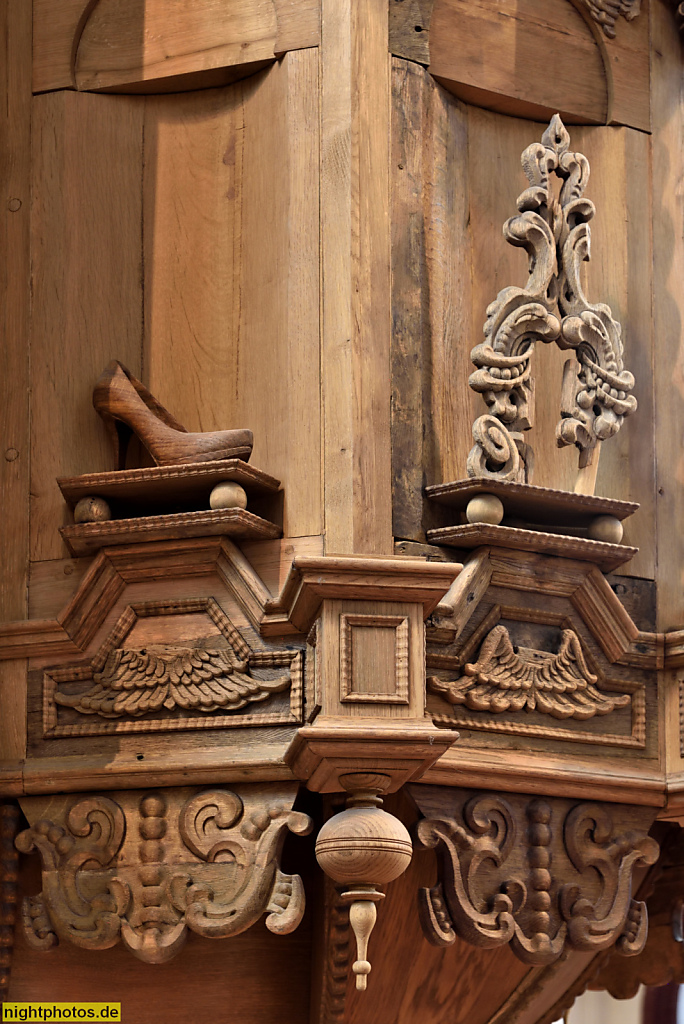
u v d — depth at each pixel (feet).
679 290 12.85
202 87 12.38
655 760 11.51
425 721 9.41
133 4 12.46
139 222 12.19
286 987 11.43
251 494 11.14
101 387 11.48
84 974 11.32
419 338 11.55
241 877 10.39
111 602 11.16
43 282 12.00
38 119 12.31
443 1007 12.00
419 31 12.10
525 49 12.61
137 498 11.28
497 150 12.60
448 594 10.85
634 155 12.88
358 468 10.93
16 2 12.57
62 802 11.03
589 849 11.10
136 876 10.62
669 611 12.05
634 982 13.28
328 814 10.68
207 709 10.72
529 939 10.68
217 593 10.98
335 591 9.45
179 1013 11.38
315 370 11.21
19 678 11.28
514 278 12.42
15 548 11.57
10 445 11.76
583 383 11.64
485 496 11.03
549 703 11.11
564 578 11.34
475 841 10.62
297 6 11.94
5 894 11.09
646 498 12.21
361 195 11.43
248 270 11.86
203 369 11.87
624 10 13.07
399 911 11.11
